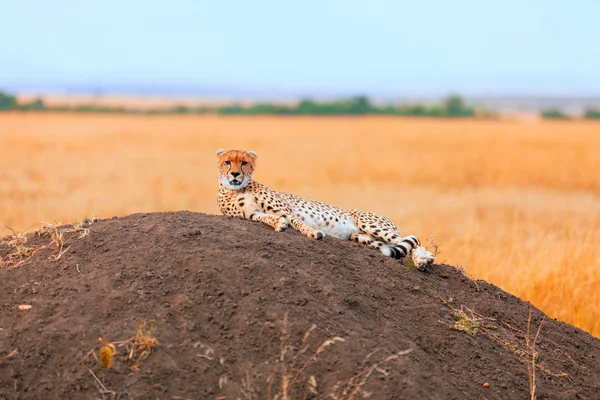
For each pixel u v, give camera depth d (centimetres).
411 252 1072
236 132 7800
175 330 764
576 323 1330
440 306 926
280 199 1119
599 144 6184
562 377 887
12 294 830
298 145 6084
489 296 1026
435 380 773
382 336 815
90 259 878
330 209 1180
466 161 4709
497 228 2100
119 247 893
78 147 5341
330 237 1024
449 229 2038
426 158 4888
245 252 889
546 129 9038
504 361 866
